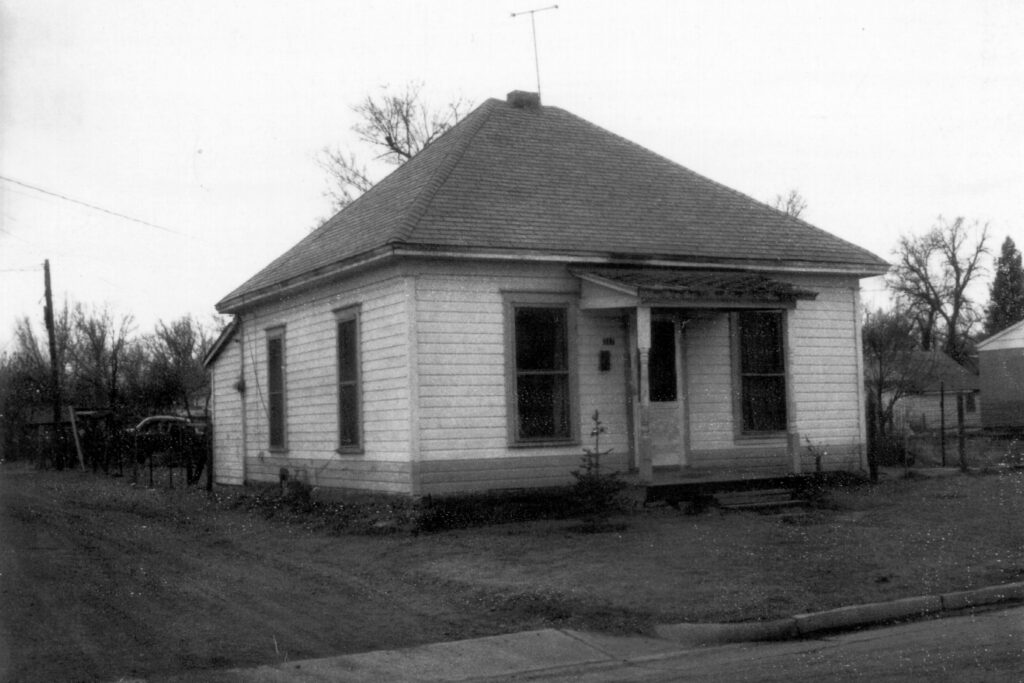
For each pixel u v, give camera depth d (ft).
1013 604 38.83
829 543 46.68
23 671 29.53
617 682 28.71
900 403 157.28
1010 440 108.37
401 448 55.52
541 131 71.92
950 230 180.55
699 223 65.92
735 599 37.27
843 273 67.15
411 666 30.99
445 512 54.13
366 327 59.36
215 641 33.30
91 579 42.91
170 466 92.17
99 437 120.37
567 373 58.70
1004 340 131.64
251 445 76.23
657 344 62.34
